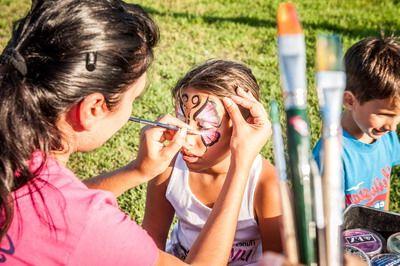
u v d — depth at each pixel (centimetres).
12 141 121
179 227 221
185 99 194
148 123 170
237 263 209
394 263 154
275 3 701
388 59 214
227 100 163
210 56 535
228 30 601
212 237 144
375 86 210
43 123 123
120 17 128
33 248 122
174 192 211
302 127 76
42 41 122
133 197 331
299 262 86
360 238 168
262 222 199
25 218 122
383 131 223
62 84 121
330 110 76
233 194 150
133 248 129
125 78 129
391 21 625
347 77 222
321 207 82
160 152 170
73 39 121
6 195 119
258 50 549
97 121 133
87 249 124
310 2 705
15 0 679
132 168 176
